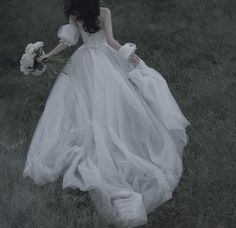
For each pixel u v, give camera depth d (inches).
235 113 260.4
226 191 201.8
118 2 415.2
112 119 207.6
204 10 382.0
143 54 343.9
